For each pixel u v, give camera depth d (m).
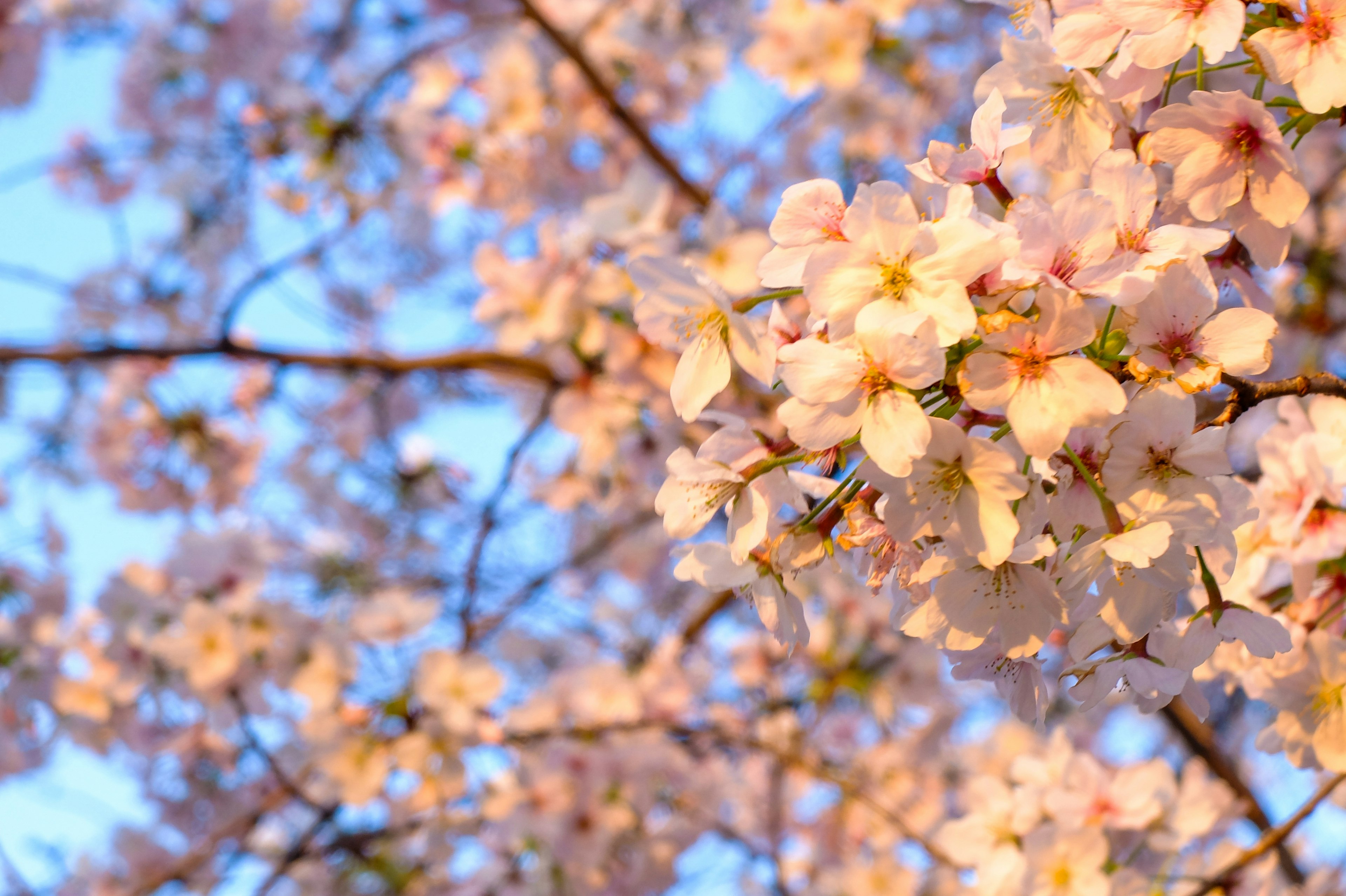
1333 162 5.24
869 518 1.35
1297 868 3.41
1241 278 1.65
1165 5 1.41
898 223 1.26
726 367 1.45
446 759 3.98
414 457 5.86
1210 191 1.48
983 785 3.28
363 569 5.86
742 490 1.44
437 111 5.07
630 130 4.98
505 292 3.99
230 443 5.53
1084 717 5.81
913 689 4.79
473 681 4.00
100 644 4.46
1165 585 1.29
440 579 5.81
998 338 1.23
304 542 5.93
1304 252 5.17
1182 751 6.13
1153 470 1.30
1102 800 3.03
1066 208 1.24
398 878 4.54
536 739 4.20
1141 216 1.33
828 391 1.23
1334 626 1.96
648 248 3.79
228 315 4.24
